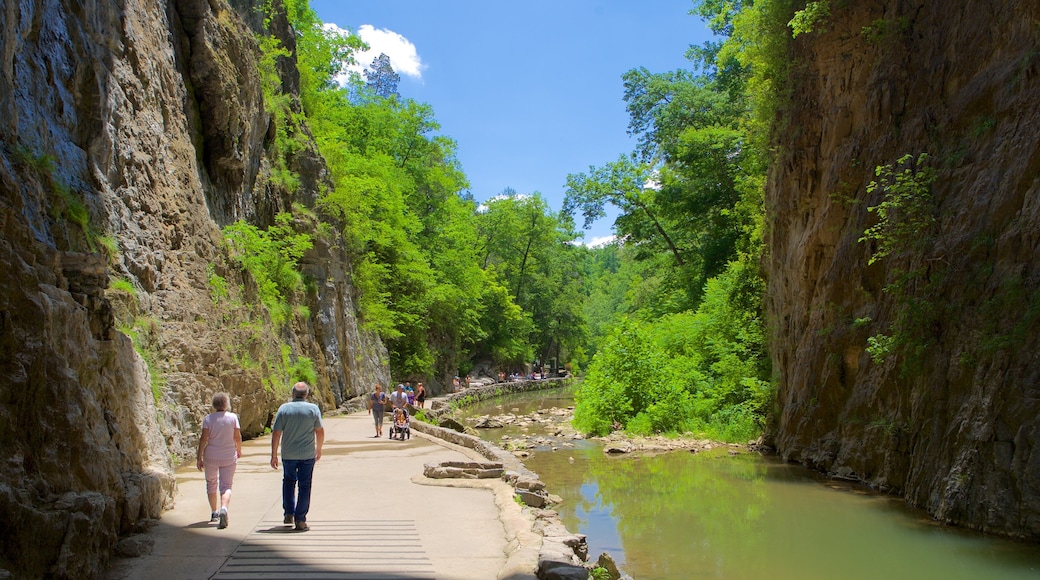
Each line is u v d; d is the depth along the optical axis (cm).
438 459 1505
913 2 1627
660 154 3994
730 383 2588
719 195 3628
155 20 1642
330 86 4519
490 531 831
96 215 1216
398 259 4372
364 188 3462
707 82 4078
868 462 1492
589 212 4222
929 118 1486
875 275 1592
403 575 655
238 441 868
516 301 7038
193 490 1069
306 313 2662
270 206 2591
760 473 1702
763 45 2195
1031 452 1011
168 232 1547
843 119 1798
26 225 741
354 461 1474
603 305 9850
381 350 3816
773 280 2242
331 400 2794
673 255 4412
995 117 1284
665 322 3319
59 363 677
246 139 2189
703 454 2067
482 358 6688
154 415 1040
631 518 1270
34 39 1103
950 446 1174
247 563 681
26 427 629
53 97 1142
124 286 1240
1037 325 1049
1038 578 880
